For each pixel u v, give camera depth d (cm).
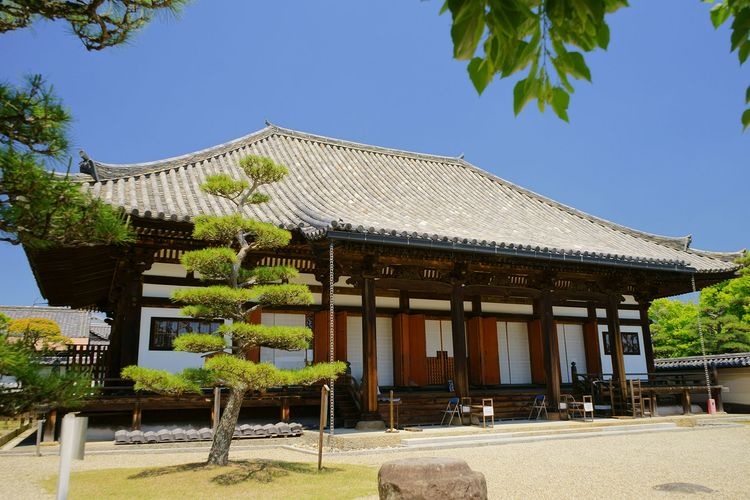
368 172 2409
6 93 573
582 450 1351
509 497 825
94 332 4334
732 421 2091
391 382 1967
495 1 236
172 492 835
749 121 331
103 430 1437
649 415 2012
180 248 1573
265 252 1683
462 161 2906
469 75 267
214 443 1053
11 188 574
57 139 603
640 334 2486
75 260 1565
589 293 2073
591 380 2141
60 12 631
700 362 2753
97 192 1530
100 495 820
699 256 2397
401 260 1736
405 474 641
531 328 2298
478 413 1741
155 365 1512
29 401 558
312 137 2562
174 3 681
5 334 582
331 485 892
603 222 2577
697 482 935
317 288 1806
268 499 793
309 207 1733
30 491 865
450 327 2164
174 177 1833
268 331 982
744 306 3381
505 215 2325
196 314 1037
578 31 263
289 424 1531
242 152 2208
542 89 273
